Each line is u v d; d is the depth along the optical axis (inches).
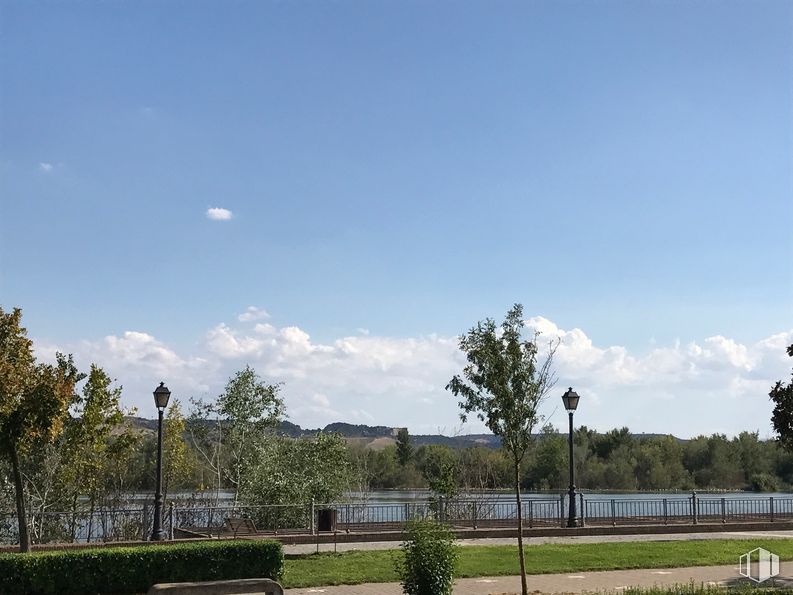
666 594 590.2
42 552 633.0
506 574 715.4
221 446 1355.8
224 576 652.1
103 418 1108.5
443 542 569.0
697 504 1203.9
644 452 2662.4
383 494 1892.2
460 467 1411.2
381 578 685.3
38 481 1079.6
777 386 624.4
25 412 733.9
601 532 1066.7
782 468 2699.3
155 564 636.7
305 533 978.1
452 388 617.0
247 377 1337.4
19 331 765.3
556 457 2128.4
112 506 1174.3
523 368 607.5
